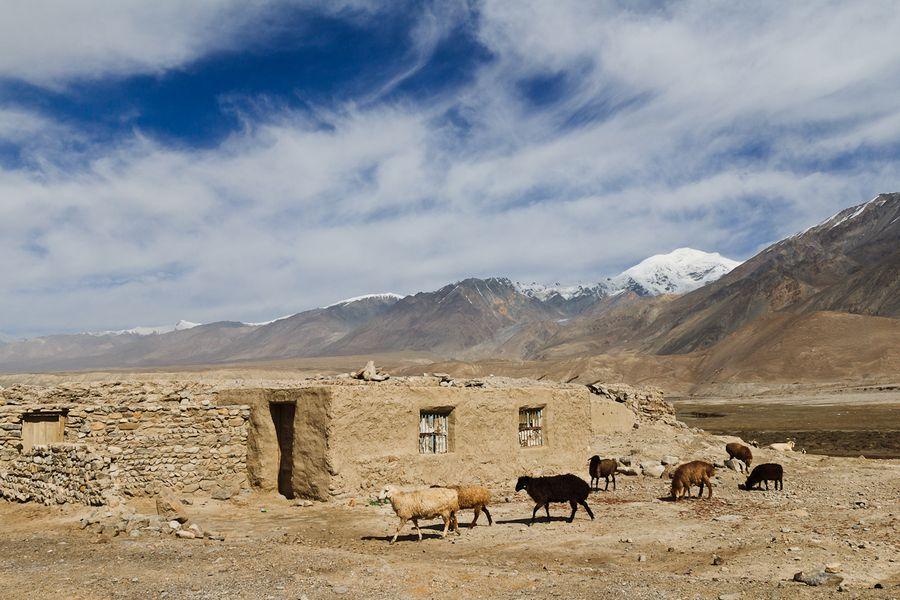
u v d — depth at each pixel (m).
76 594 11.21
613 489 24.45
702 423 84.81
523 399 25.38
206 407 22.78
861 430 67.00
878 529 16.59
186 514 19.11
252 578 12.12
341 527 17.81
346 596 11.11
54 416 21.94
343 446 20.98
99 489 18.44
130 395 22.39
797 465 33.03
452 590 11.55
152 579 12.08
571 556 14.64
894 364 154.38
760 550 14.66
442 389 23.33
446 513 16.52
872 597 10.67
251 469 23.00
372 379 26.61
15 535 16.34
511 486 24.39
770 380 165.62
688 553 14.78
